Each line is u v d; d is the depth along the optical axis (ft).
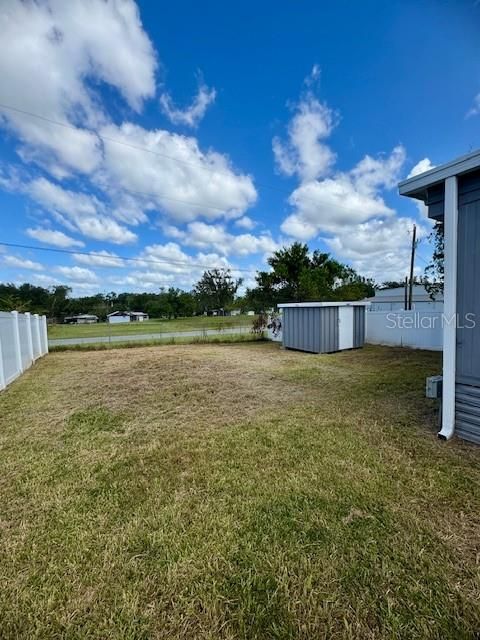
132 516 6.25
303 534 5.60
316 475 7.65
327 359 25.35
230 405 13.75
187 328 67.82
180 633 3.92
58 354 32.45
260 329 42.83
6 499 6.97
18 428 11.49
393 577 4.66
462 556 5.04
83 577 4.78
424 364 22.04
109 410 13.41
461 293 9.36
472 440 9.34
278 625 3.99
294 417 11.94
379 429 10.51
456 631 3.88
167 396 15.34
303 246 74.74
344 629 3.92
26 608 4.30
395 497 6.68
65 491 7.25
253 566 4.92
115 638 3.87
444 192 9.52
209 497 6.84
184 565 4.96
